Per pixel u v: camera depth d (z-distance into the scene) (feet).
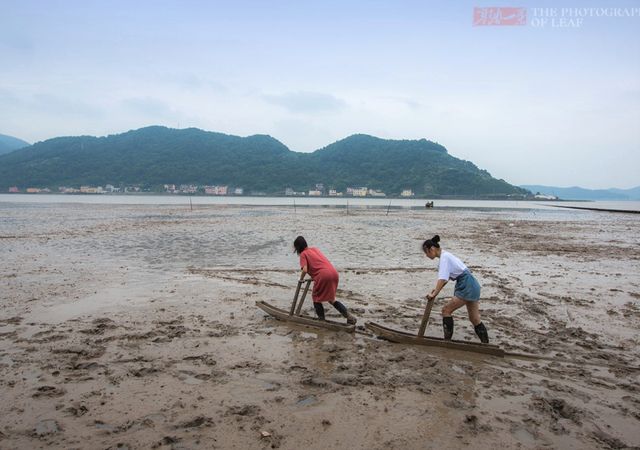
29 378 16.12
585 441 12.43
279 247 55.16
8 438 12.15
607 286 33.47
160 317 24.32
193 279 34.99
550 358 18.92
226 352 19.16
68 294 29.30
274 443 12.00
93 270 38.27
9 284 32.09
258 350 19.51
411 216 136.87
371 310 26.50
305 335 21.83
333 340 21.09
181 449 11.68
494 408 14.28
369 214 145.18
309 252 23.76
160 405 14.20
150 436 12.34
